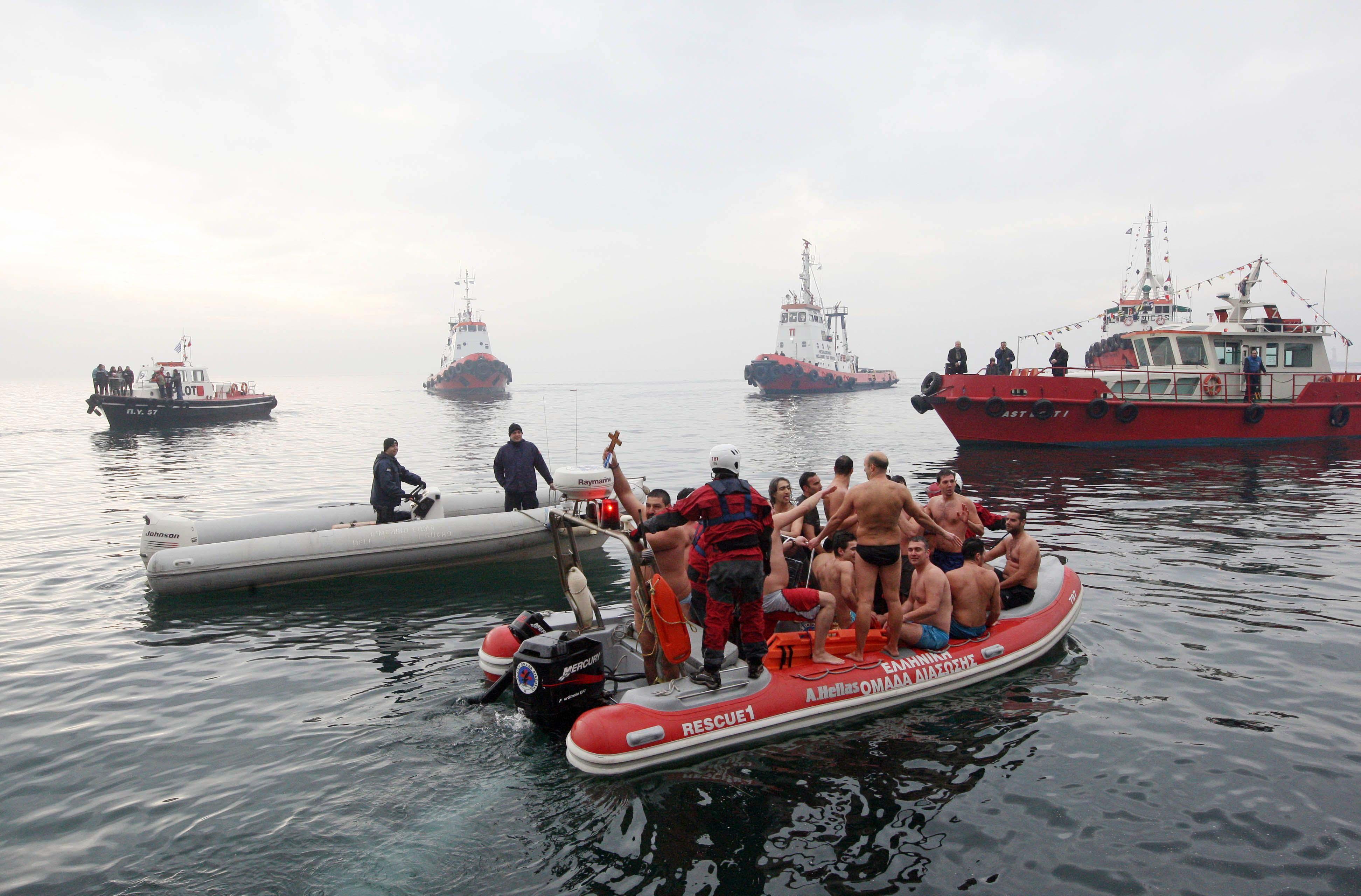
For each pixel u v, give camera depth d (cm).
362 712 548
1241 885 365
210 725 532
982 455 2116
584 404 6372
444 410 5656
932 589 579
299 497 1568
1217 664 621
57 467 2114
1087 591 813
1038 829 408
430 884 366
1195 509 1266
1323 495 1398
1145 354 2308
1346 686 577
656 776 459
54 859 385
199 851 391
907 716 533
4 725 536
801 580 682
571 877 371
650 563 529
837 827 410
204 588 861
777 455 2212
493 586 898
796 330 7669
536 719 508
